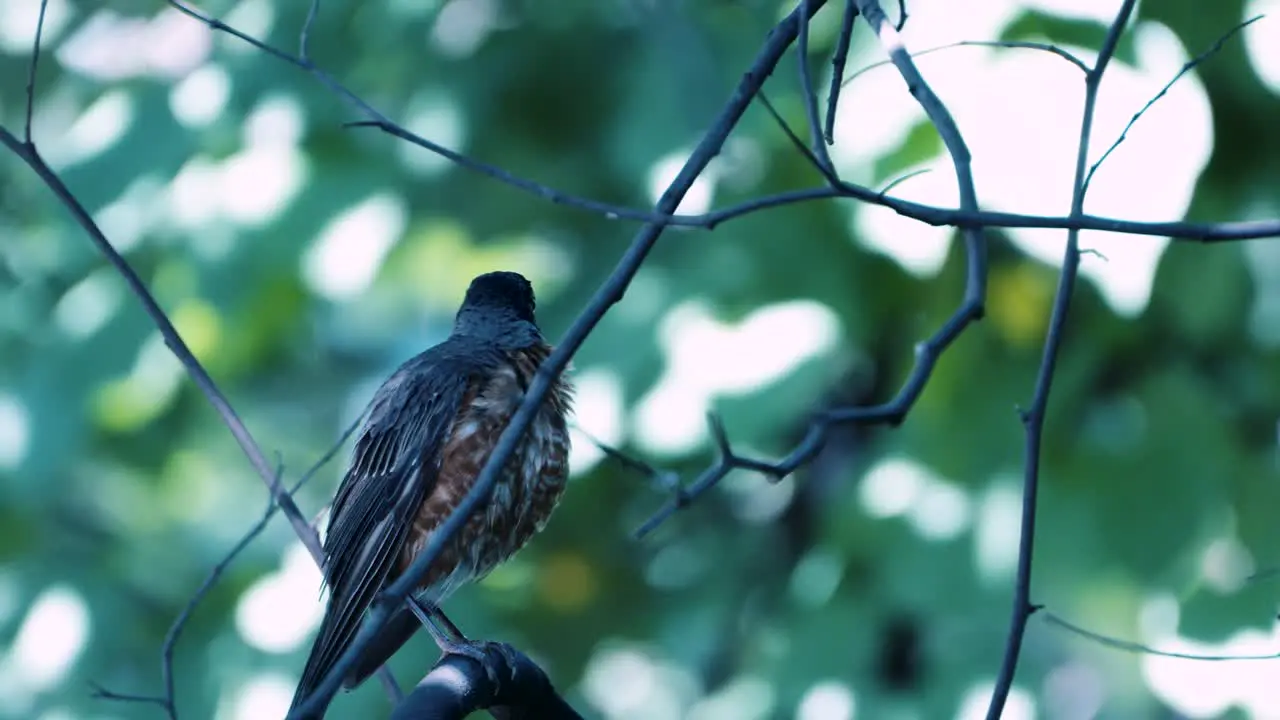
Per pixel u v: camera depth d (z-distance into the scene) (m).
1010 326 10.49
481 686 5.80
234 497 15.48
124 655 12.34
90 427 11.88
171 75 12.13
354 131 11.53
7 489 12.01
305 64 5.26
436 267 12.46
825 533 11.32
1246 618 9.85
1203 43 9.17
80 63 13.20
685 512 13.09
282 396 15.65
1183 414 10.19
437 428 7.94
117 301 11.85
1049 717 10.73
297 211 11.13
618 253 11.55
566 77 11.93
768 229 10.44
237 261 11.13
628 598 13.21
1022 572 5.38
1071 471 10.31
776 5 10.95
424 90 11.90
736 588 12.82
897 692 10.53
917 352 5.43
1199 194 10.12
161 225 11.52
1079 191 5.52
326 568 7.99
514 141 12.05
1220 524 10.20
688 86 10.99
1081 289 10.36
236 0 12.09
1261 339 10.27
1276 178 10.03
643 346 10.43
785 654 10.86
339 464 16.09
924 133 8.99
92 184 11.73
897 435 10.86
